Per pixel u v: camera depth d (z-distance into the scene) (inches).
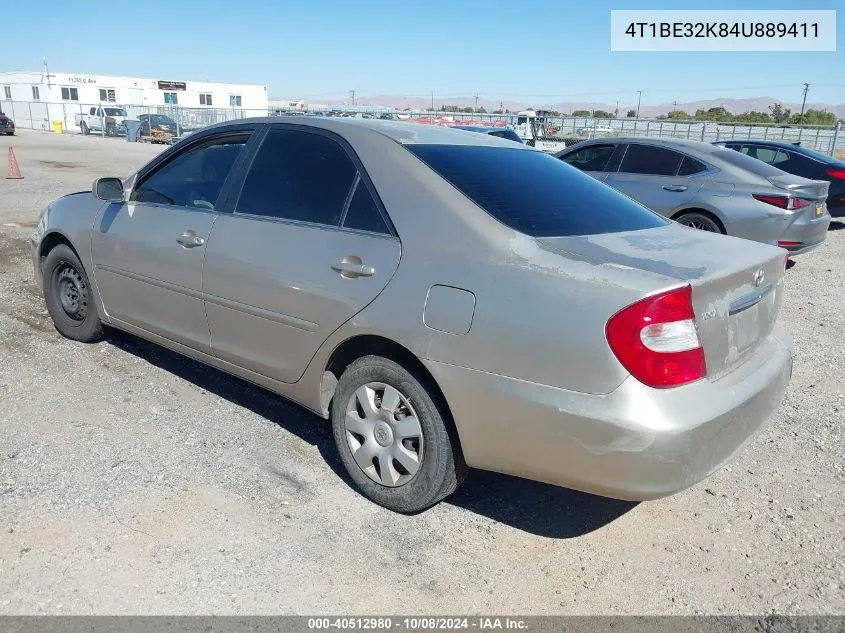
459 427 112.7
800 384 196.2
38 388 168.9
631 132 1031.6
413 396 119.1
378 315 118.8
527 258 108.0
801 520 129.7
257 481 133.8
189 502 125.0
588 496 136.3
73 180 624.4
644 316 97.1
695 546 121.3
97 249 179.3
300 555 113.0
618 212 136.9
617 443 98.2
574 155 378.0
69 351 194.2
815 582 112.7
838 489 140.7
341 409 131.0
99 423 152.9
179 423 155.6
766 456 153.4
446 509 129.3
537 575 112.0
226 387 176.4
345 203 130.0
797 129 954.7
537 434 104.7
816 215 318.3
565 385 101.6
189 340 159.2
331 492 132.0
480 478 141.6
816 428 167.9
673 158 340.8
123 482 129.8
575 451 102.0
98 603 99.3
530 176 137.7
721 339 107.4
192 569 107.7
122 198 174.4
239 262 141.4
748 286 113.5
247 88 2645.2
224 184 152.0
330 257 126.9
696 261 109.3
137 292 169.6
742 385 110.7
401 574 110.3
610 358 98.2
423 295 114.1
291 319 133.0
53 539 112.1
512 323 105.0
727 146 511.8
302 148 141.8
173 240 156.7
